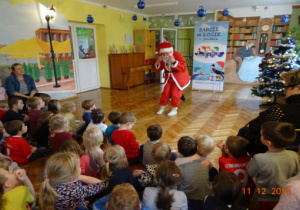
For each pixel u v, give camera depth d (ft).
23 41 13.84
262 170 4.31
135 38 25.21
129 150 7.18
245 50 23.71
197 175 4.93
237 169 5.15
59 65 16.48
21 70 11.71
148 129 6.75
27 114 10.53
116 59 21.42
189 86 23.17
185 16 25.00
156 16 26.68
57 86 16.56
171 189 4.21
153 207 4.00
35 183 6.46
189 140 5.26
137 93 19.94
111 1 18.70
